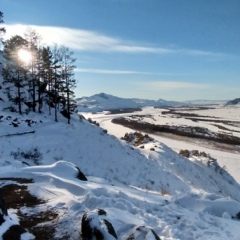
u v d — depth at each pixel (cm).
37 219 968
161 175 3559
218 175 4853
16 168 1653
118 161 3706
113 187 1356
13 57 4547
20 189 1239
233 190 4431
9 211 1028
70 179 1353
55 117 4478
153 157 4256
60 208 1031
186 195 1230
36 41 4734
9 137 3481
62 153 3472
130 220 902
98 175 3250
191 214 1049
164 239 814
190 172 4241
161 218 965
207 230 909
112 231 813
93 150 3772
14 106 4475
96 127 4919
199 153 5806
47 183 1291
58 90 4841
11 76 4584
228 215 1108
